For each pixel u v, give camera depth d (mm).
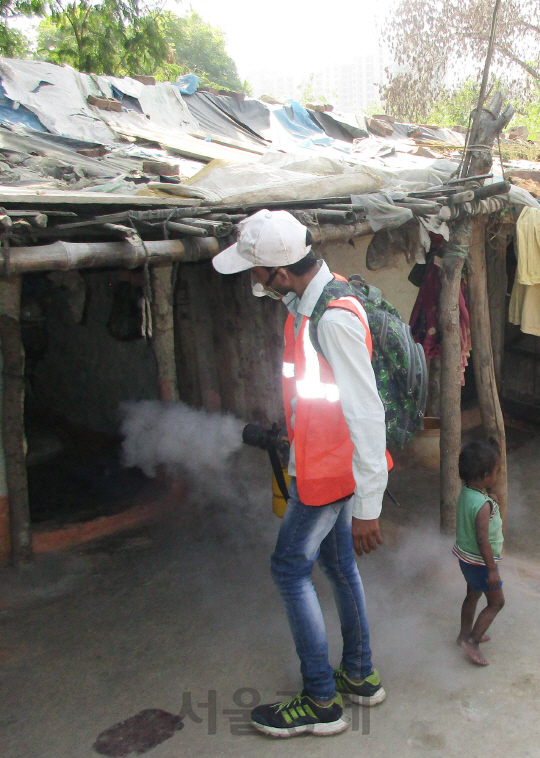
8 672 3137
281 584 2555
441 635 3365
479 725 2695
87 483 5441
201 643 3346
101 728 2742
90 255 2527
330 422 2363
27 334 6906
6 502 4105
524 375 7105
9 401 3893
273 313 5254
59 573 4102
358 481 2236
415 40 10867
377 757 2533
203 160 5855
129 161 5113
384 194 3613
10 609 3701
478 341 4172
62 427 6824
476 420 7051
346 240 3723
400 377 2510
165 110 7695
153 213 2863
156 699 2920
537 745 2574
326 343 2193
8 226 2258
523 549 4453
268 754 2568
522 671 3053
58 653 3283
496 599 3072
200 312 5262
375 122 9414
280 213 2268
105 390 6402
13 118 6062
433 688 2939
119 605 3729
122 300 5812
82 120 6469
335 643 3293
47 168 4203
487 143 3828
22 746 2645
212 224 2750
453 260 3824
